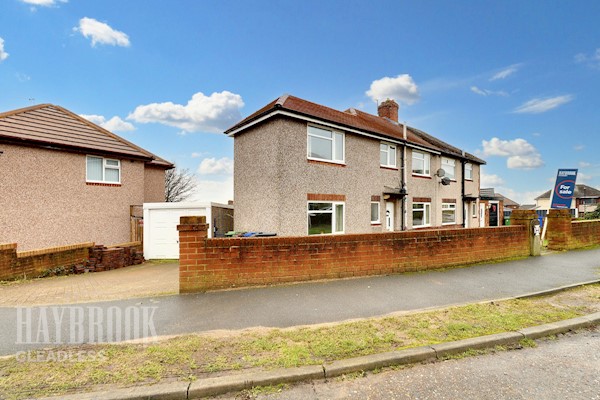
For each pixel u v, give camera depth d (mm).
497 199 23609
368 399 2682
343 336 3697
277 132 10133
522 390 2814
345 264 6449
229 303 4949
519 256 8766
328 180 11359
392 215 14234
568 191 10398
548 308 4770
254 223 11203
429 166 16391
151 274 8609
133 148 14281
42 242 11203
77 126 13055
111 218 13148
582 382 2943
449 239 7535
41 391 2656
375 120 16672
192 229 5625
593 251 9875
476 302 5012
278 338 3660
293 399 2682
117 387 2719
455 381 2955
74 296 5703
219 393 2742
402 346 3459
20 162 10750
